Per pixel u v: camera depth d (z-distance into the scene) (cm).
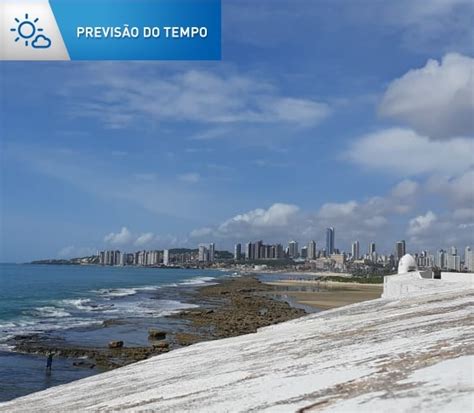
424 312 1370
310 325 1672
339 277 16312
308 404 635
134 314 5088
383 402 570
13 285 10462
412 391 588
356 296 8281
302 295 8556
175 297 7888
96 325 4153
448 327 1023
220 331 3884
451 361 702
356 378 719
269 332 1728
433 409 513
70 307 5841
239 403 727
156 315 4975
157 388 1021
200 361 1295
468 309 1267
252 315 5072
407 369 709
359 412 553
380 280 14988
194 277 17575
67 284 11219
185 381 1035
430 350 809
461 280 2522
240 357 1218
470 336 873
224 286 11512
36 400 1216
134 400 941
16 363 2667
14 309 5462
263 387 806
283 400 686
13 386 2223
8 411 1128
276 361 1045
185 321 4509
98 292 8738
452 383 587
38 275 16312
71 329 3903
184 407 780
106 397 1055
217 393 838
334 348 1055
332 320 1702
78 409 974
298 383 775
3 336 3475
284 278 18375
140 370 1370
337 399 629
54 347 3023
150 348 3059
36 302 6469
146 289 9962
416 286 2369
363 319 1503
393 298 2148
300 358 1020
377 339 1049
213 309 5834
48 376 2409
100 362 2706
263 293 9150
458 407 503
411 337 981
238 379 928
